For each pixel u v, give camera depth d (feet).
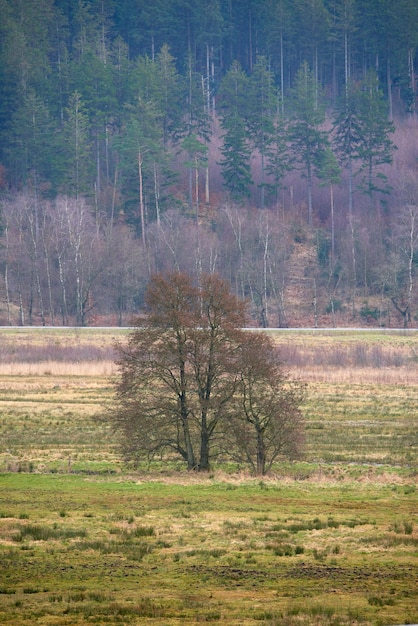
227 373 549.13
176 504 428.15
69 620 248.93
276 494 457.68
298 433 545.44
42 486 478.59
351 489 474.90
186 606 263.90
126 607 259.80
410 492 465.88
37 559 322.55
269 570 308.60
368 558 325.62
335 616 250.16
